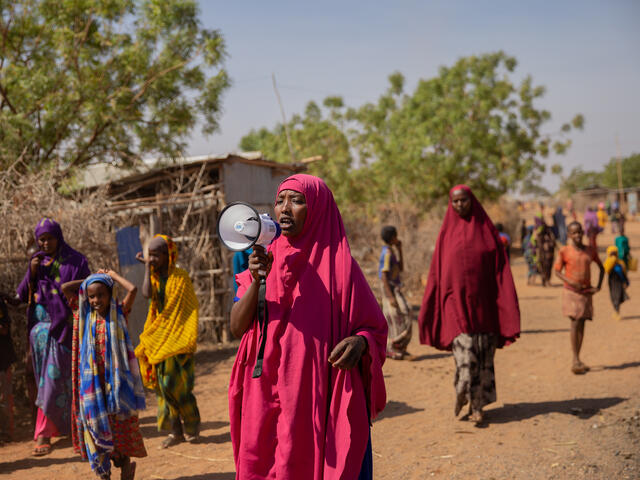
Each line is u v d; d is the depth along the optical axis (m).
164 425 5.75
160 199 11.09
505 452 5.15
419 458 5.10
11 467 5.24
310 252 2.76
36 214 7.72
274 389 2.74
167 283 5.69
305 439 2.67
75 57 12.38
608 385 7.20
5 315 6.02
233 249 2.63
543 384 7.49
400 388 7.53
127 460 4.60
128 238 8.77
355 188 26.77
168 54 12.59
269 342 2.72
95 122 12.04
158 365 5.63
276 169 13.77
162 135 12.70
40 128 12.18
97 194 9.48
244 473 2.75
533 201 61.09
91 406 4.38
